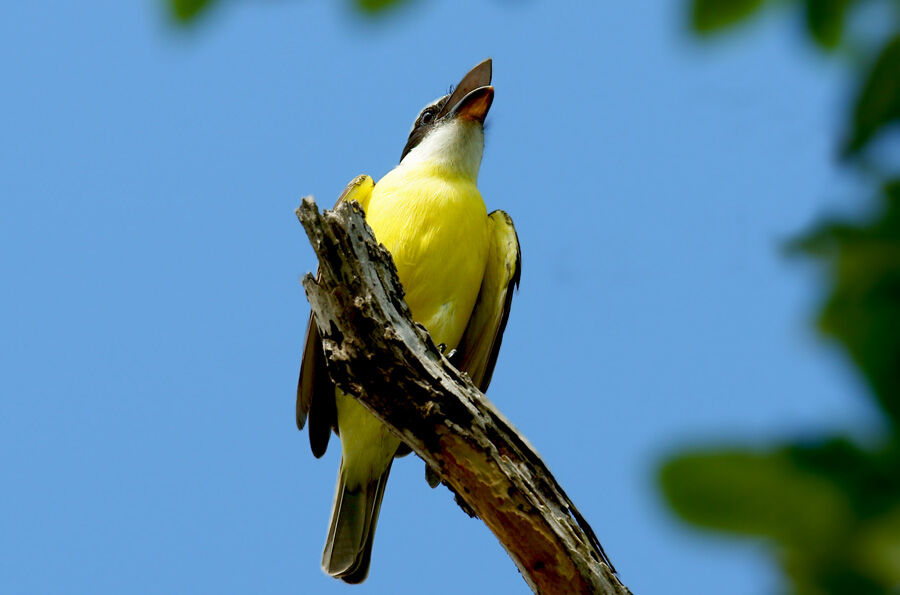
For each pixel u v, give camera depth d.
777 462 2.32
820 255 2.54
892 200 2.47
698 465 2.33
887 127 2.36
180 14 2.84
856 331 2.45
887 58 2.37
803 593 2.33
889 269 2.47
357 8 2.91
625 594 7.65
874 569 2.30
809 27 2.70
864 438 2.33
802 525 2.32
